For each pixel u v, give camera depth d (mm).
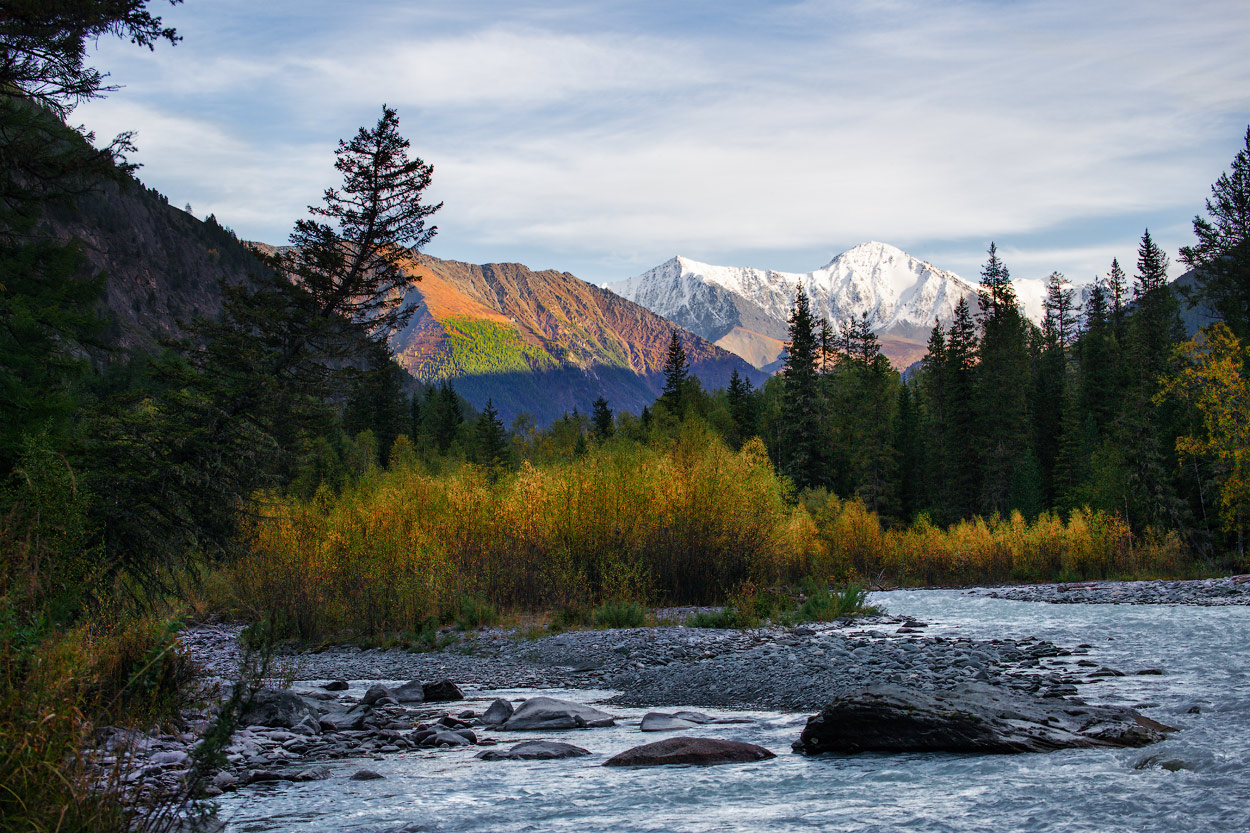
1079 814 4758
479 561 23797
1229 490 45688
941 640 15836
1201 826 4418
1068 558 44312
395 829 5031
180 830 4414
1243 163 61656
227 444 20484
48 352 15336
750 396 94938
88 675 5621
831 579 39062
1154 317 70625
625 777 6555
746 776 6383
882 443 69250
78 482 13492
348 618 20531
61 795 3854
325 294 33188
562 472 27594
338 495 25531
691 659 15133
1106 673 11359
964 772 6059
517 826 5055
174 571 20125
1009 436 66188
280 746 8125
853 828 4711
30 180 15906
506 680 14672
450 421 103188
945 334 82812
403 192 34250
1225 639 14867
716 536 26016
